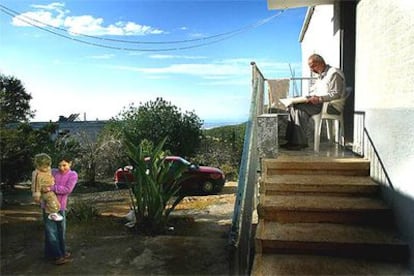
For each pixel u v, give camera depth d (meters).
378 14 4.08
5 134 9.48
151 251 4.19
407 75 3.30
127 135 5.63
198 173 11.73
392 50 3.66
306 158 4.71
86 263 3.84
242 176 3.11
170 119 15.88
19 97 13.91
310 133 6.50
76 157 13.37
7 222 5.87
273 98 7.89
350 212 3.80
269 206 3.90
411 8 3.20
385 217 3.76
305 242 3.48
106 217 6.34
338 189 4.12
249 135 3.81
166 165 5.53
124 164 13.62
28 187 11.63
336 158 4.67
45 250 3.93
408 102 3.29
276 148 4.76
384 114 3.92
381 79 4.00
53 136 13.32
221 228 6.67
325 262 3.37
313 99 5.10
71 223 5.70
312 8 9.09
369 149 4.45
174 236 4.93
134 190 5.41
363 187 4.08
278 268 3.25
